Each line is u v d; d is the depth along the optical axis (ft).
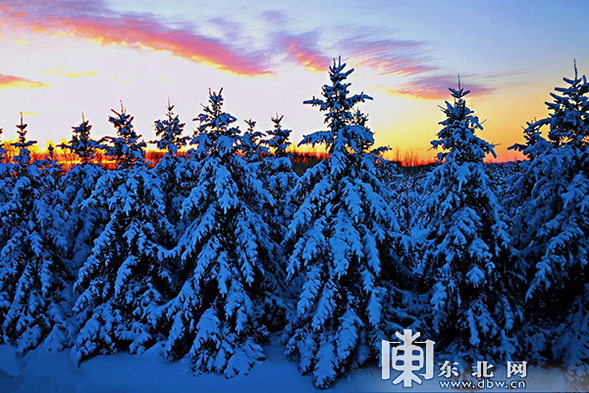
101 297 48.96
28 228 53.47
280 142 64.75
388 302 37.86
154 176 51.13
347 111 38.58
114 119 51.08
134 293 46.96
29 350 48.93
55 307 51.67
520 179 40.88
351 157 38.60
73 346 48.26
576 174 34.40
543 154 36.17
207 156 44.14
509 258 34.60
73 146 63.00
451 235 35.14
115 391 39.45
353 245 35.14
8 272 51.70
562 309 35.88
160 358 43.34
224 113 44.98
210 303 45.47
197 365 40.32
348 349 34.81
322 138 37.68
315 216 39.58
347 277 38.55
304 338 39.19
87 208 58.03
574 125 34.91
